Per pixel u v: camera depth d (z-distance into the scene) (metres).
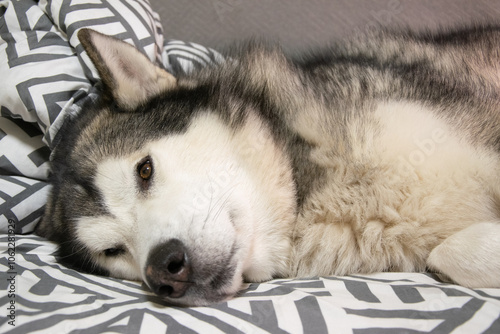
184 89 0.60
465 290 0.48
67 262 0.61
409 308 0.46
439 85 0.57
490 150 0.53
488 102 0.56
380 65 0.60
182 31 0.95
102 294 0.52
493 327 0.44
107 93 0.61
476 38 0.65
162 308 0.49
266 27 0.92
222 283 0.51
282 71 0.62
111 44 0.59
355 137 0.55
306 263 0.57
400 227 0.54
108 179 0.56
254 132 0.58
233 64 0.64
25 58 0.68
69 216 0.59
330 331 0.44
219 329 0.45
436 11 0.86
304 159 0.57
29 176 0.71
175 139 0.56
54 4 0.71
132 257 0.57
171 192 0.53
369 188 0.54
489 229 0.50
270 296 0.50
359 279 0.53
